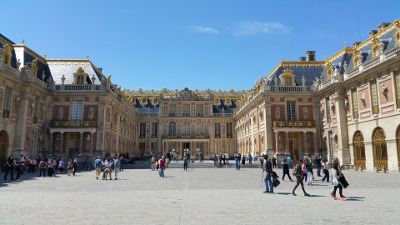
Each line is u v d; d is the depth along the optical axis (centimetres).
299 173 1315
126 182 1923
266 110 3747
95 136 3609
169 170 3197
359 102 3014
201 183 1850
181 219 833
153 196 1291
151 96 6875
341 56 3772
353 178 2120
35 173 2728
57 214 902
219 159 4019
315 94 3791
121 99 4625
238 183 1847
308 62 4253
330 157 3472
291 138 3794
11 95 2992
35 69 3566
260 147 4062
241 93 7112
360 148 3014
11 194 1358
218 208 997
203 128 6481
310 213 911
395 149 2494
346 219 828
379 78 2706
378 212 923
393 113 2517
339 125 3234
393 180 1947
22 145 3072
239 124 5922
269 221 806
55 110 3684
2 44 3244
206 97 6594
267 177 1398
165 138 6278
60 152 3544
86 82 3784
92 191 1473
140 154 6341
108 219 834
